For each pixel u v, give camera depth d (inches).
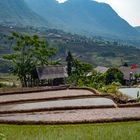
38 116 1585.9
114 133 992.9
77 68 5211.6
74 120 1427.2
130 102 2140.7
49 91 2974.9
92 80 4220.0
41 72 4392.2
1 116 1627.7
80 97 2346.2
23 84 4571.9
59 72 4557.1
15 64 4549.7
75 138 920.3
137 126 1184.2
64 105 1926.7
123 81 4480.8
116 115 1550.2
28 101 2208.4
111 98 2278.5
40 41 4658.0
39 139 929.5
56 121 1413.6
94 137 931.3
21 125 1390.3
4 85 4276.6
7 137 992.2
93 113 1640.0
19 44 4574.3
